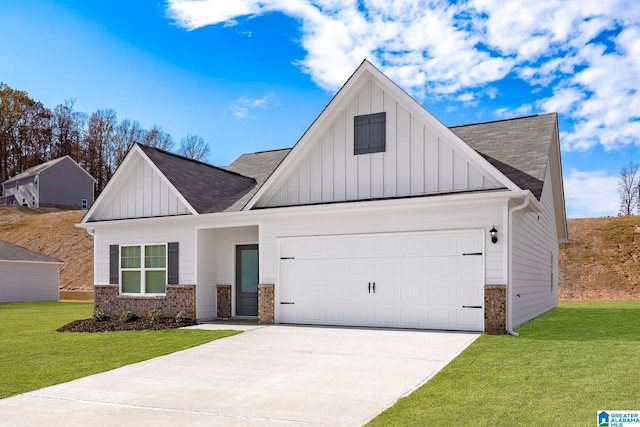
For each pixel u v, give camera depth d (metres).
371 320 13.67
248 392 7.55
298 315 14.66
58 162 63.78
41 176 62.34
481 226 12.41
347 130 14.67
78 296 35.19
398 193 13.83
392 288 13.45
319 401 6.98
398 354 9.89
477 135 16.62
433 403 6.53
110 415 6.55
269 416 6.37
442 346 10.50
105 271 18.28
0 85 79.00
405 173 13.80
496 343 10.63
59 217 52.66
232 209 15.94
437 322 12.85
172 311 16.59
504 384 7.27
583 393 6.67
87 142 82.25
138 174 17.89
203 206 16.59
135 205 17.89
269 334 12.77
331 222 14.31
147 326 14.84
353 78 14.30
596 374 7.66
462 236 12.67
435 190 13.38
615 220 40.97
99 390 7.80
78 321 16.42
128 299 17.56
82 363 9.79
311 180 15.03
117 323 15.60
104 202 18.55
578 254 37.31
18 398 7.43
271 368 9.11
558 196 21.70
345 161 14.62
